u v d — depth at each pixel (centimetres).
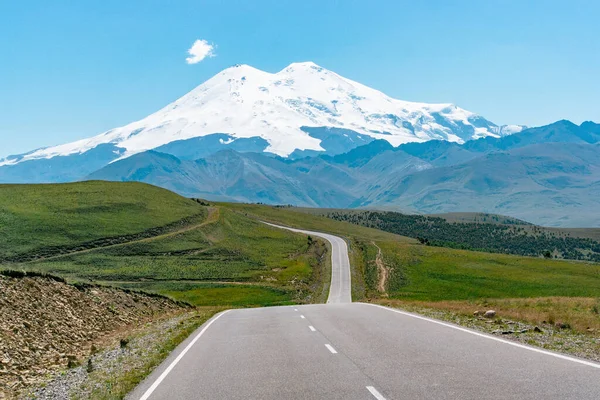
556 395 959
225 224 13775
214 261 10375
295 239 14062
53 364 1662
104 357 1736
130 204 13212
